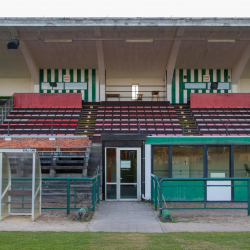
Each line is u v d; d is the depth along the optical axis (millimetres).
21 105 23234
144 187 10203
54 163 11797
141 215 7941
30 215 7730
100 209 8750
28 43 22641
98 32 20609
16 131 19078
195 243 5098
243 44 23000
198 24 19312
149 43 22641
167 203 9820
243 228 6520
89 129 19406
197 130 19641
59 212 8227
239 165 10359
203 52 23938
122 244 5012
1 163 7215
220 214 8148
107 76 27125
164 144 10281
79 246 4828
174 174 10305
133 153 10328
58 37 21672
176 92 26328
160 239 5398
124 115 22297
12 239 5258
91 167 12461
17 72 26406
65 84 26078
